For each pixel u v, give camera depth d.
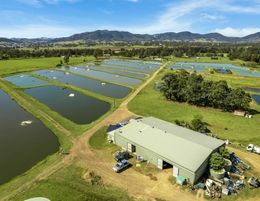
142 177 43.91
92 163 48.28
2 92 109.12
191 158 43.66
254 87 124.56
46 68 179.38
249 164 48.66
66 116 76.12
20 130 65.19
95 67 189.62
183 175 42.53
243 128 67.25
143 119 62.31
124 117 74.38
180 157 44.31
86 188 40.12
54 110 81.81
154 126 56.16
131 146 52.03
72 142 57.25
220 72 166.75
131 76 148.12
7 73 149.75
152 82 128.88
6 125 68.75
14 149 54.44
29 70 165.38
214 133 63.47
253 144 57.44
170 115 77.38
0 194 38.69
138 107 85.00
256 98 103.62
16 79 136.62
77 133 62.28
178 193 39.66
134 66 198.00
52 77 143.50
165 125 57.75
